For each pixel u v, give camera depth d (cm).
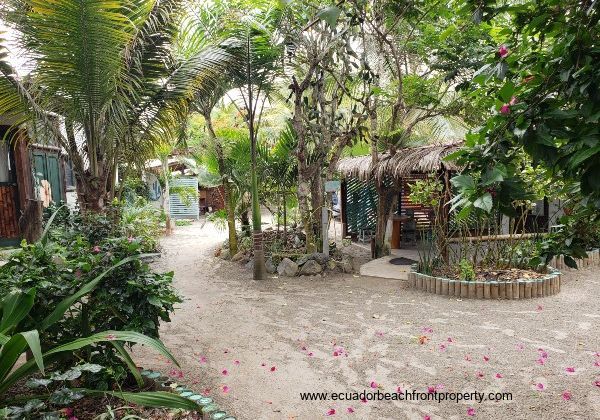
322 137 730
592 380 313
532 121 133
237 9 634
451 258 693
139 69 542
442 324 442
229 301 550
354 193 1051
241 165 787
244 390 307
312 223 779
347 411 277
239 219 884
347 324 450
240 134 823
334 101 724
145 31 540
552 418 265
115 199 608
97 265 282
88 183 550
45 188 856
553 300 520
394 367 342
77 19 416
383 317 470
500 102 149
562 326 429
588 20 145
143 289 278
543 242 207
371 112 705
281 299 554
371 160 788
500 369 334
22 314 238
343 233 1057
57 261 303
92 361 269
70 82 459
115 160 589
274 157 803
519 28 170
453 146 609
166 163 1212
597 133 122
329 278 666
